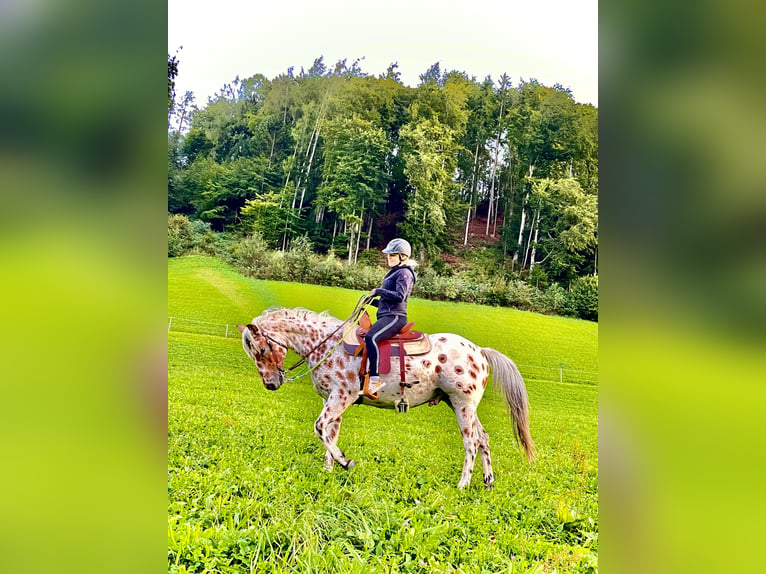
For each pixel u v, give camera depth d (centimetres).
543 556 373
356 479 450
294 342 461
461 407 441
